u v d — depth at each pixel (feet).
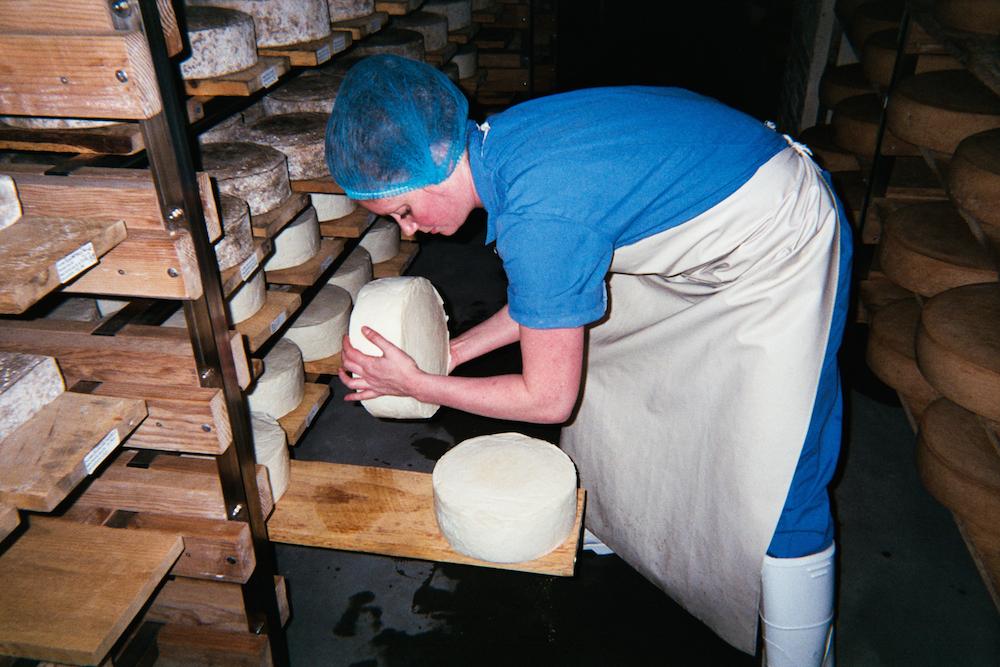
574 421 5.35
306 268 6.58
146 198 3.40
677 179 3.62
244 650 4.80
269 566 4.82
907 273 6.82
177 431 4.00
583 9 18.62
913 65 7.54
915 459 6.17
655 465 4.82
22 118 4.08
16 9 3.05
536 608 5.83
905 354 6.66
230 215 5.24
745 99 15.71
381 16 7.81
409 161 3.50
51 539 3.93
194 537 4.28
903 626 5.69
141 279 3.59
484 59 12.62
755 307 4.06
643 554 5.22
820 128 10.38
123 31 3.08
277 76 6.07
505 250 3.42
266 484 4.65
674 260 3.99
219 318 3.90
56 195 3.42
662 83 16.26
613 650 5.53
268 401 6.11
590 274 3.44
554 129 3.54
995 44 5.92
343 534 4.73
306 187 6.59
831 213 4.05
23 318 4.64
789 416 4.13
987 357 5.30
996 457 5.65
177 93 3.37
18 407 3.36
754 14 18.80
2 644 3.42
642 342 4.67
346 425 7.71
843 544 6.37
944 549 6.34
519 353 8.70
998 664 5.43
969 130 6.59
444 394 3.97
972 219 5.99
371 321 4.45
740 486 4.35
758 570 4.48
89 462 3.26
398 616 5.76
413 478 5.19
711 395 4.36
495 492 4.38
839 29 10.55
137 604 3.67
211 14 5.87
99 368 4.00
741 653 5.49
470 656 5.48
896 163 8.50
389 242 8.62
